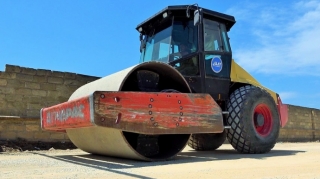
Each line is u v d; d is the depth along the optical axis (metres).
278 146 8.77
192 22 5.19
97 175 2.72
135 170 3.06
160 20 5.52
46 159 4.30
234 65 5.66
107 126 3.30
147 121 3.59
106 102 3.33
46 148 7.02
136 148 4.02
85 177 2.61
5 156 4.96
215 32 5.48
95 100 3.26
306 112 17.36
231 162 3.86
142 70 4.15
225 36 5.65
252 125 5.12
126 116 3.45
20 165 3.56
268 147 5.35
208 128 4.11
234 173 2.89
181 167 3.32
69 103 3.75
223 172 2.96
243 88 5.34
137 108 3.53
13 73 7.09
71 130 4.80
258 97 5.27
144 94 3.61
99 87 4.03
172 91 4.15
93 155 4.88
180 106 3.89
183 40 5.18
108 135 3.84
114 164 3.61
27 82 7.23
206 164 3.62
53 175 2.75
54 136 7.29
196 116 4.02
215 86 5.21
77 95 4.57
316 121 18.16
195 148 6.41
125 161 3.96
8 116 6.80
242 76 5.80
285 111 6.95
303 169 3.21
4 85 6.98
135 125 3.50
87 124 3.38
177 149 4.22
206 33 5.34
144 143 4.10
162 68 4.11
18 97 7.10
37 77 7.36
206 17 5.42
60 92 7.61
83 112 3.41
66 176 2.68
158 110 3.69
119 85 3.56
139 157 3.81
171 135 4.38
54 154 5.38
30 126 7.05
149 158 3.88
